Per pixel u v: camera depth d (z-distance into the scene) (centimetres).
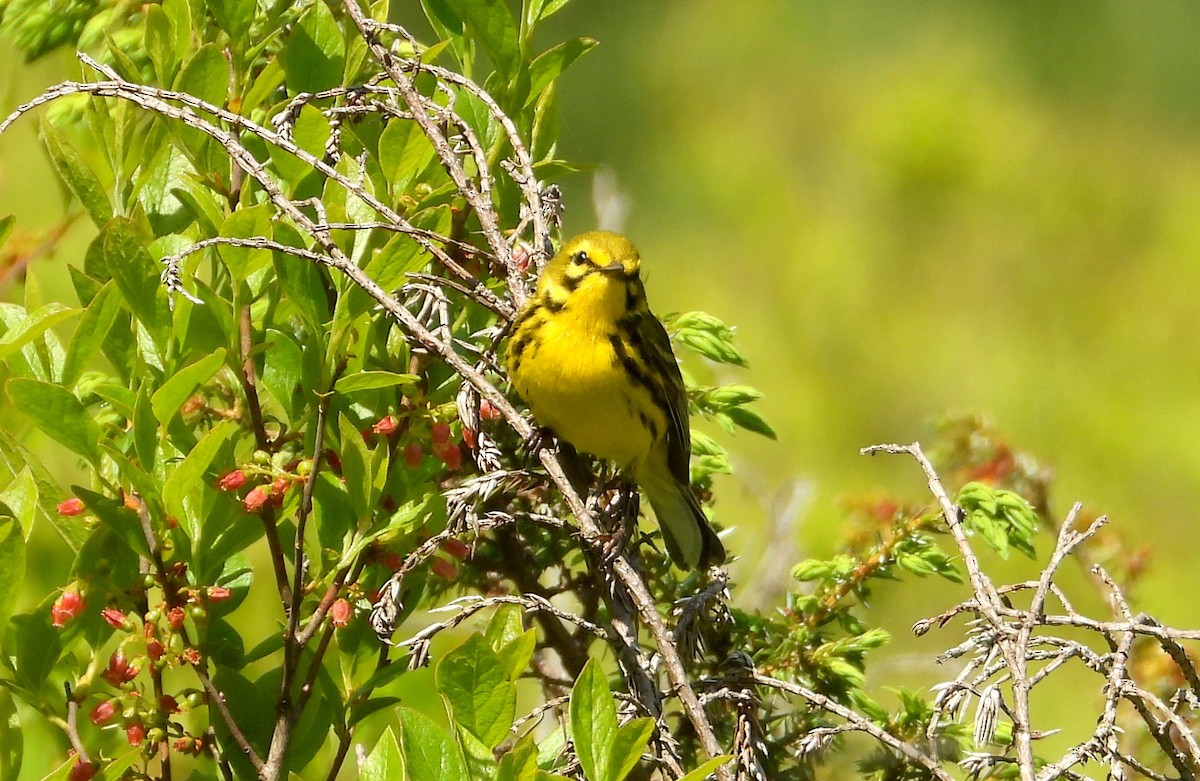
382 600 693
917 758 689
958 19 3297
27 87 1278
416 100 770
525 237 941
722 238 2925
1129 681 651
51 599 698
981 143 2977
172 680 914
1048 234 2919
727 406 999
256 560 1028
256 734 714
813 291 2756
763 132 3081
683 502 981
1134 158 3130
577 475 1018
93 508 669
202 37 841
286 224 714
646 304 1020
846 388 2573
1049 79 3300
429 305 822
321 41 829
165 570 686
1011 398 2620
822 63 3216
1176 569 2247
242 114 777
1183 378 2673
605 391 953
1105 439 2531
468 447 830
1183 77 3288
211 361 669
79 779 673
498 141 873
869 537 1061
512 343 946
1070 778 681
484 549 937
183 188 774
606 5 3281
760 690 905
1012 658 653
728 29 3262
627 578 748
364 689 718
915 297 2806
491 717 609
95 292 742
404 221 714
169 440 725
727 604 873
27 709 782
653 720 600
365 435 743
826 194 2969
